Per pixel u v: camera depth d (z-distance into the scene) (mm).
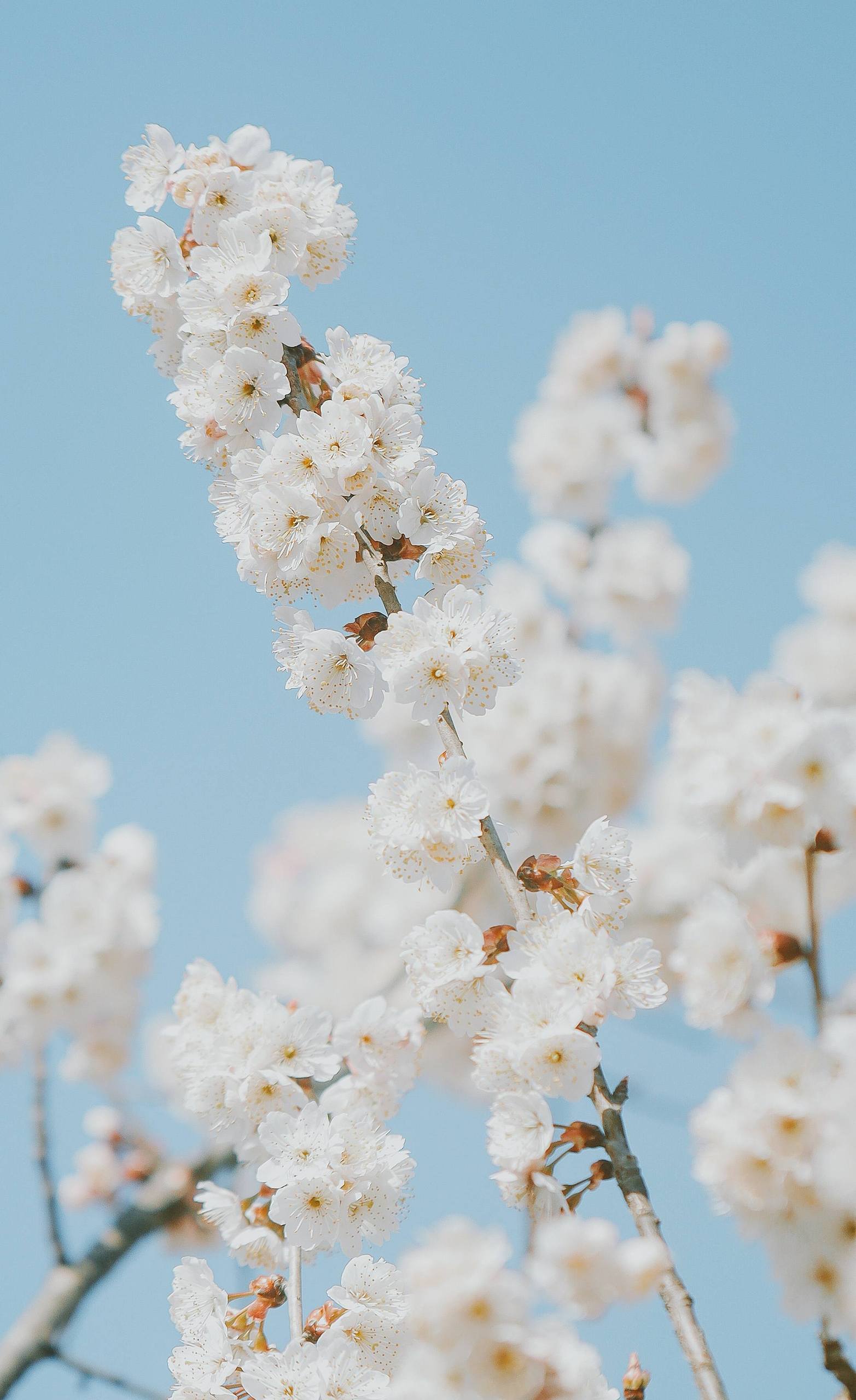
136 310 1064
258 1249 1024
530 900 992
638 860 1415
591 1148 949
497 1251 915
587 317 1870
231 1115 1011
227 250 1047
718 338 1797
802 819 948
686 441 1783
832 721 949
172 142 1071
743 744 953
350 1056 1013
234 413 1036
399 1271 991
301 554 1015
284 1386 980
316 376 1047
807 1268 916
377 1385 979
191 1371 996
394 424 1022
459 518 1019
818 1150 913
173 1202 1153
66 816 1280
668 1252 928
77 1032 1238
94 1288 1115
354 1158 993
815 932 941
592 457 1788
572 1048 956
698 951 946
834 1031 919
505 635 1008
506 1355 911
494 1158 949
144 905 1255
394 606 1018
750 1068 920
